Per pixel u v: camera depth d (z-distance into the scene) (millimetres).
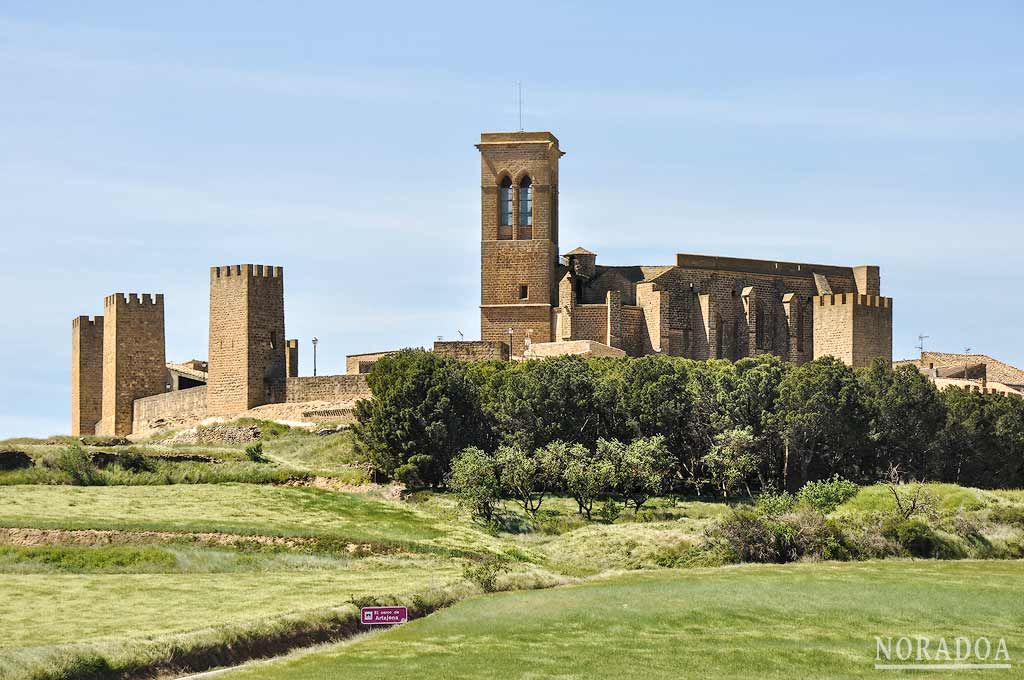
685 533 181500
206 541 162375
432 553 165375
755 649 119062
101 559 150750
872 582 147125
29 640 110875
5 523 161375
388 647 118125
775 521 179750
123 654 109125
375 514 185875
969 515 192750
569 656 115375
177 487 194875
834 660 116500
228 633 116625
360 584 141875
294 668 111000
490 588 145500
